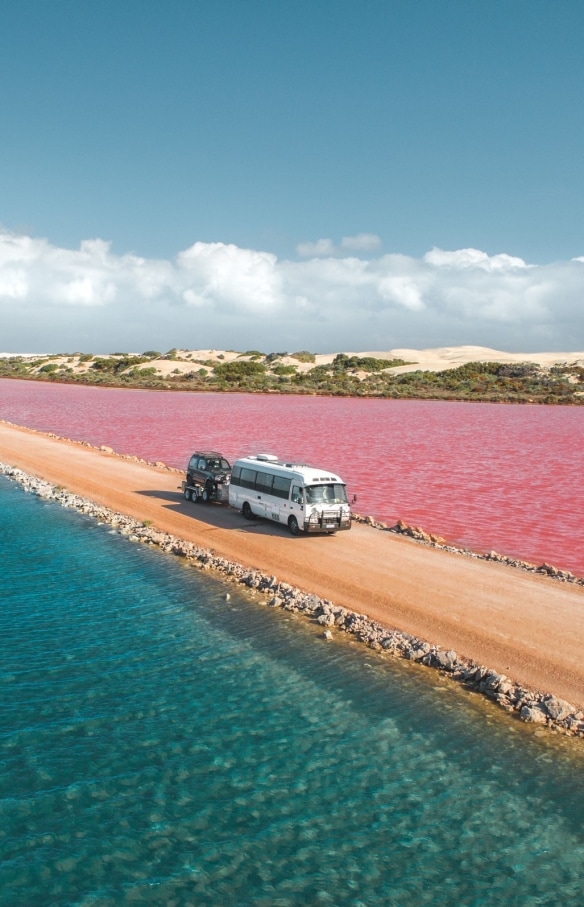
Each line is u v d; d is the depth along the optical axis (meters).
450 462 45.22
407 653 14.94
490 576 19.77
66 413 78.50
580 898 8.55
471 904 8.45
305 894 8.57
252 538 23.78
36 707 12.73
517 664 14.10
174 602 18.11
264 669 14.36
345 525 24.02
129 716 12.48
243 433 60.31
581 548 24.45
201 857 9.13
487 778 10.82
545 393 125.19
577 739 11.84
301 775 10.84
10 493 31.89
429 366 179.00
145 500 30.09
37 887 8.59
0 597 18.28
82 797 10.24
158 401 103.88
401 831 9.66
